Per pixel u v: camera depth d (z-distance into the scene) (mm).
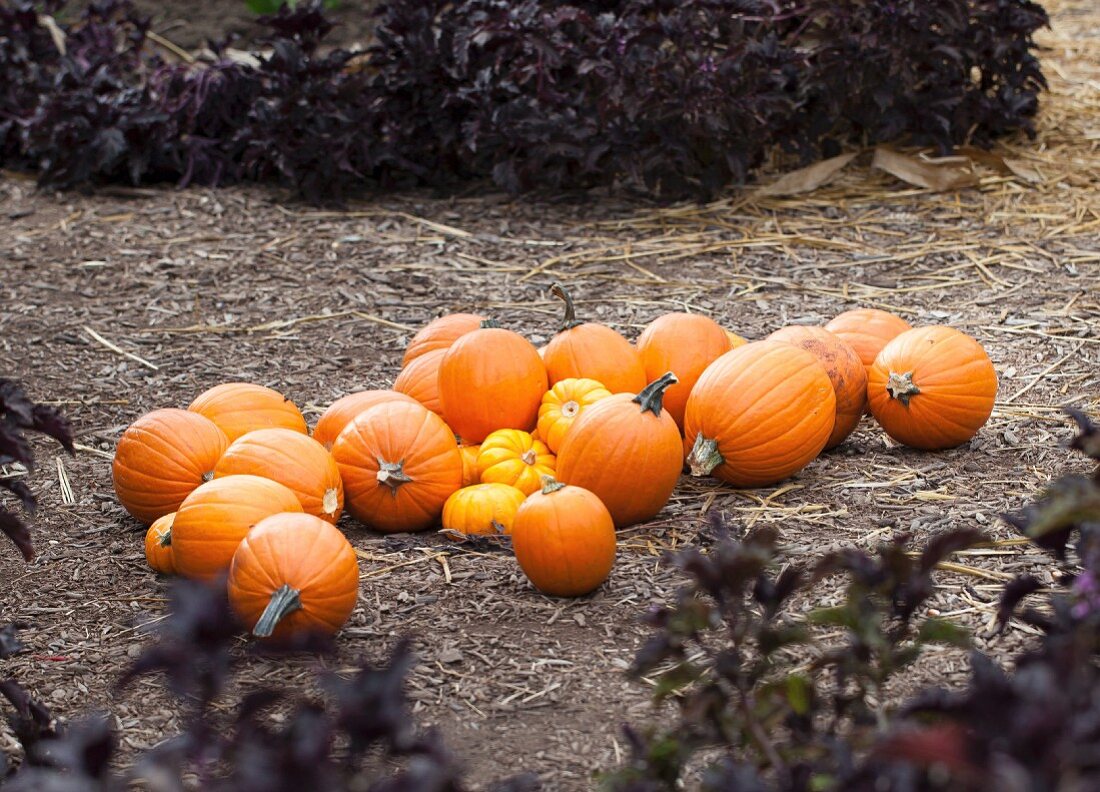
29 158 11164
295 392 6910
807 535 4895
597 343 5516
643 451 4852
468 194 10320
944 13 9516
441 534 5020
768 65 9562
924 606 4262
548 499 4367
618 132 9539
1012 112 10250
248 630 4121
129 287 8516
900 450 5766
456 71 9914
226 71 10664
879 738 2271
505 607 4434
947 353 5508
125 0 12133
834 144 10266
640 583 4566
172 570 4797
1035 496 5152
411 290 8398
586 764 3521
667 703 3789
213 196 10281
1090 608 2627
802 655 3980
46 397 6875
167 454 5066
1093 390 6355
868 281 8258
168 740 3699
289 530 4121
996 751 1896
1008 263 8391
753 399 5133
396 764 3508
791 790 2498
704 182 9719
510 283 8469
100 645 4289
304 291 8430
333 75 10406
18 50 11359
